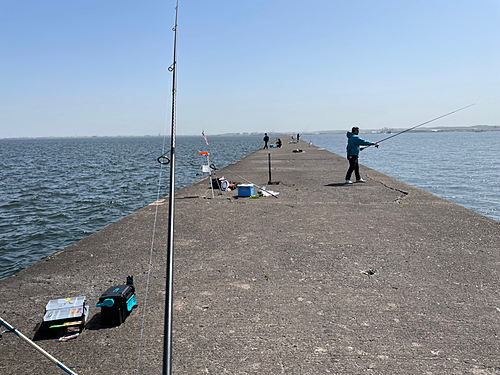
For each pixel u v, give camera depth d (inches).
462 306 110.8
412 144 3038.9
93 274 140.7
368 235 186.5
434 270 139.4
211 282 131.1
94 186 688.4
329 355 87.4
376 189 330.3
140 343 93.8
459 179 787.4
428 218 220.2
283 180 399.5
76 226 386.0
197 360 86.2
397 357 86.3
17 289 127.7
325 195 304.2
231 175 454.9
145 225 214.1
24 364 86.5
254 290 124.0
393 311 108.3
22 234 355.6
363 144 361.7
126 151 2472.9
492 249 162.4
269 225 209.6
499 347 89.9
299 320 103.8
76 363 86.2
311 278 133.6
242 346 91.6
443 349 89.3
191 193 326.6
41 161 1521.9
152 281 132.9
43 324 97.3
